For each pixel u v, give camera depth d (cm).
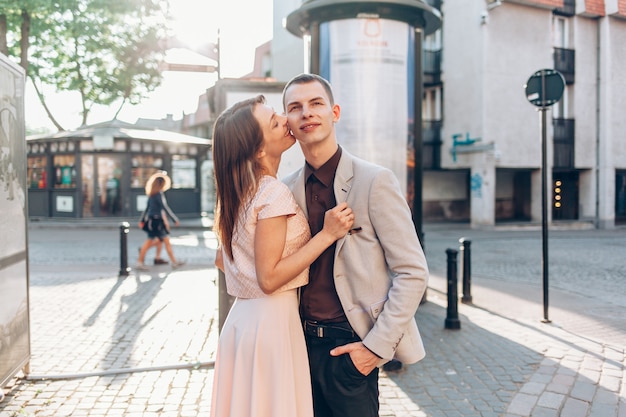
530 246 1480
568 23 1941
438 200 2566
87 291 830
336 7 641
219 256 253
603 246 1456
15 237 411
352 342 219
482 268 1085
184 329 607
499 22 2080
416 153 687
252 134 212
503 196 2570
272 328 209
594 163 1969
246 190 209
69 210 2139
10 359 398
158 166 2222
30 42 1677
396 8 648
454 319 596
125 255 977
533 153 2147
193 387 428
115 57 1925
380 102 652
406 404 392
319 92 222
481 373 455
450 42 2212
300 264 204
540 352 510
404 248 209
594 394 403
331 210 210
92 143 2097
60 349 531
